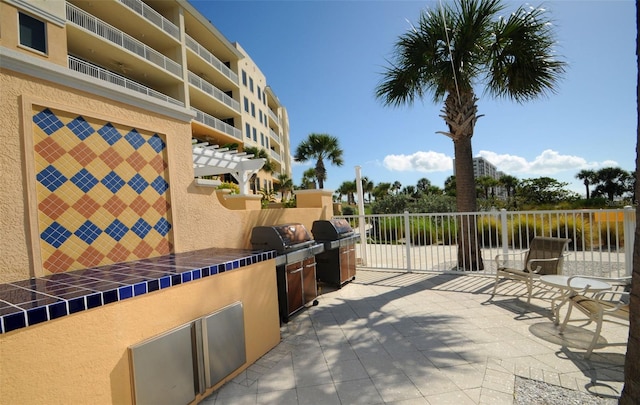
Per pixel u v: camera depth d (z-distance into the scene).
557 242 4.30
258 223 4.82
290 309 3.92
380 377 2.54
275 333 3.26
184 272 2.29
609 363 2.61
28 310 1.47
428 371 2.59
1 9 4.62
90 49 13.64
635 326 1.51
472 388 2.32
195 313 2.34
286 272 3.86
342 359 2.89
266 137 30.06
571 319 3.57
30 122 2.34
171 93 17.30
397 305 4.36
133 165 3.10
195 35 20.25
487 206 18.23
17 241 2.24
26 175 2.30
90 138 2.74
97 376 1.73
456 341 3.13
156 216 3.29
